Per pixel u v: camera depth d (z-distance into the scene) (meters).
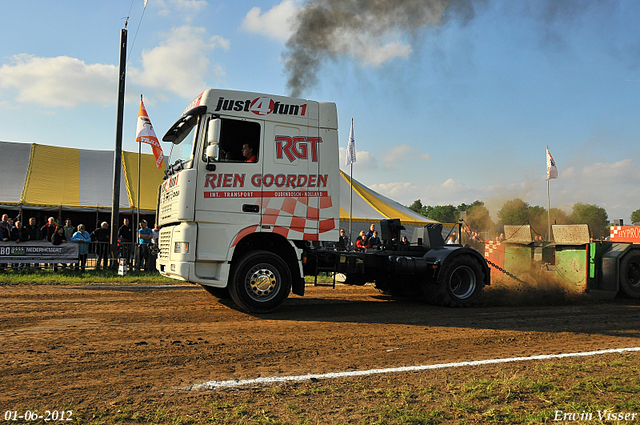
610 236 12.55
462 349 5.17
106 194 20.94
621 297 10.08
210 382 3.77
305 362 4.47
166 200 7.29
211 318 6.57
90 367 4.08
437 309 8.05
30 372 3.89
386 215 23.08
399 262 8.09
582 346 5.43
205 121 6.67
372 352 4.94
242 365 4.30
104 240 14.23
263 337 5.48
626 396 3.61
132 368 4.10
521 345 5.45
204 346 4.95
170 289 9.79
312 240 7.15
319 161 7.27
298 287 7.16
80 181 21.56
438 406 3.33
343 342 5.35
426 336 5.80
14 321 5.96
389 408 3.24
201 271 6.58
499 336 5.90
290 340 5.37
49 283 10.26
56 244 12.55
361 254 7.98
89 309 7.00
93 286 9.98
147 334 5.43
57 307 7.10
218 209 6.61
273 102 7.05
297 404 3.31
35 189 19.95
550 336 5.97
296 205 7.05
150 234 13.79
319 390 3.61
